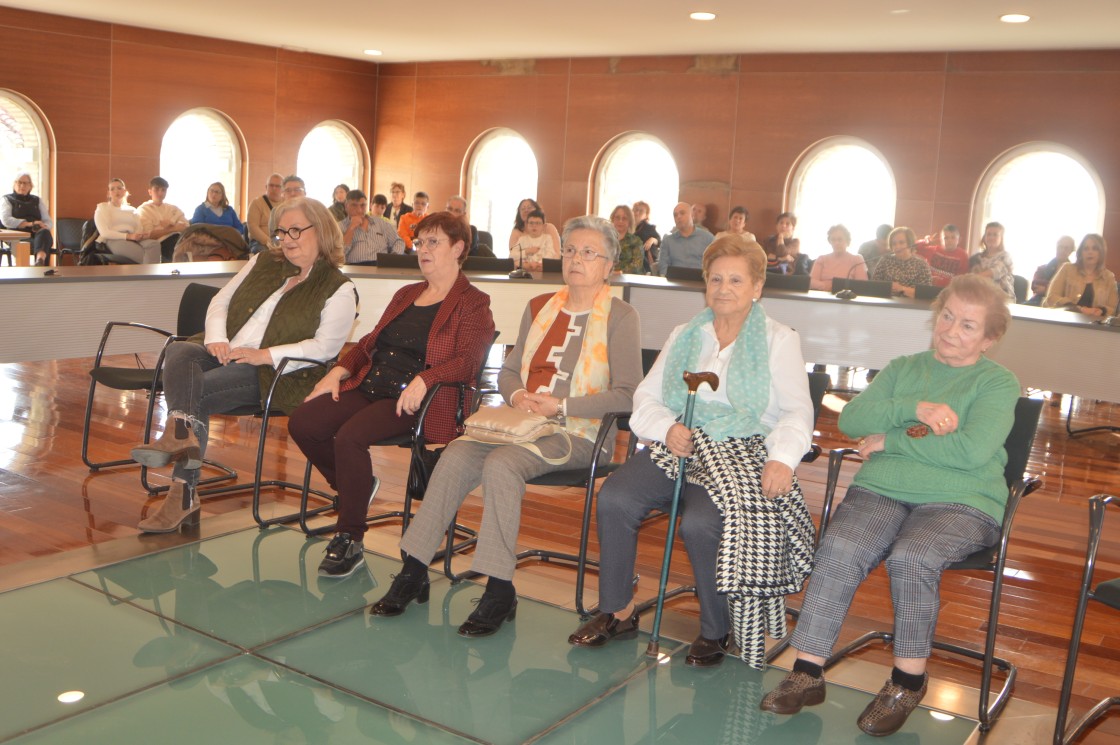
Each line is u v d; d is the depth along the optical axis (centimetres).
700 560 267
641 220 986
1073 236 932
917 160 980
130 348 532
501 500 287
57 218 1084
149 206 1003
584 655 282
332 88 1275
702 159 1091
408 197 1308
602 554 283
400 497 415
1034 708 262
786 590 258
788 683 246
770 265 917
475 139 1245
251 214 1000
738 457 265
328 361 376
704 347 288
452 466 301
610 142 1148
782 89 1039
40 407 542
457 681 263
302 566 338
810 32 891
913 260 771
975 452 249
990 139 945
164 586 314
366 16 943
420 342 342
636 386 305
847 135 1012
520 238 902
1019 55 923
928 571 238
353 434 328
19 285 482
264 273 388
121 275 519
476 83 1234
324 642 282
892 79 984
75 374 639
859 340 638
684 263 889
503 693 258
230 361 371
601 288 316
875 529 249
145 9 984
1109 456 586
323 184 1317
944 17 788
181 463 350
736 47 1009
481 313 337
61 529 357
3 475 416
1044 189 941
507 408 302
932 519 247
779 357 277
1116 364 581
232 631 286
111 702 242
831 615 245
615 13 851
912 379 270
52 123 1067
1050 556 391
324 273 380
